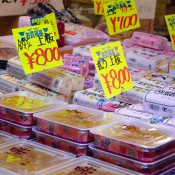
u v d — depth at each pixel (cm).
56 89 201
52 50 193
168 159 145
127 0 273
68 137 156
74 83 204
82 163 145
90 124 158
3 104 175
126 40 295
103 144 148
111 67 184
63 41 275
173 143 147
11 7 304
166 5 421
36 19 239
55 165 143
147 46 277
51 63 192
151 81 212
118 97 198
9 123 171
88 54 252
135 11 278
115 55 187
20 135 169
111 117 168
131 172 140
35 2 316
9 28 320
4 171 138
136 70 238
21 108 171
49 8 301
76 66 227
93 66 234
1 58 245
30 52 185
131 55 252
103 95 197
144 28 354
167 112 172
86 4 383
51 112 169
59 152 153
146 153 138
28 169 139
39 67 187
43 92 203
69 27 289
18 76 217
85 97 195
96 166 143
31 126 168
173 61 238
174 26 264
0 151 152
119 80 187
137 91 194
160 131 154
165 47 279
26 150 154
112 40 303
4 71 235
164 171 145
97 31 293
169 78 222
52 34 194
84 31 283
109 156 146
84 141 153
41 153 152
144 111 178
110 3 266
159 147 140
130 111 177
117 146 144
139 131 153
